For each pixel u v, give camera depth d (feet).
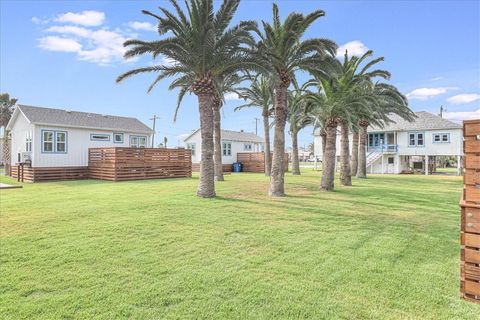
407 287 12.75
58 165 66.08
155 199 34.35
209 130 37.09
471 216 11.43
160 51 35.58
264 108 78.69
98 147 73.05
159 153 68.39
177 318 10.37
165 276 13.75
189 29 35.37
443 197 40.60
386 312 10.78
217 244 18.47
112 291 12.24
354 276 13.87
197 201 33.30
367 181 69.26
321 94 50.78
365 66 50.55
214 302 11.46
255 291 12.35
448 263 15.58
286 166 105.91
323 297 11.88
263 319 10.34
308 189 48.55
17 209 28.12
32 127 64.18
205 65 36.70
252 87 76.43
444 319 10.34
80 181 61.41
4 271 14.06
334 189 49.42
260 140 123.34
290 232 21.35
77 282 13.01
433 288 12.66
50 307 10.96
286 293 12.19
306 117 72.33
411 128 106.42
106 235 19.85
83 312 10.68
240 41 36.60
